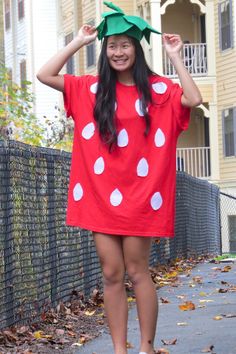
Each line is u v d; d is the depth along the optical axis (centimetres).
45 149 1045
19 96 1533
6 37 4838
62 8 4216
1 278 861
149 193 645
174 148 656
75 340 867
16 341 851
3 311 867
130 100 648
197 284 1446
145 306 663
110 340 858
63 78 657
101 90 649
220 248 3084
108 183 647
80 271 1170
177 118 652
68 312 1047
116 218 645
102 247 655
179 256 2112
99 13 3750
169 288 1387
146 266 663
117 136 644
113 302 662
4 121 1419
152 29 657
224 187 3469
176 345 801
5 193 883
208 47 3500
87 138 651
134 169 646
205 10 3503
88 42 661
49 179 1052
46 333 910
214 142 3497
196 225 2456
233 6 3388
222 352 755
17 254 916
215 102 3491
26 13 4400
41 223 1008
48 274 1025
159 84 654
